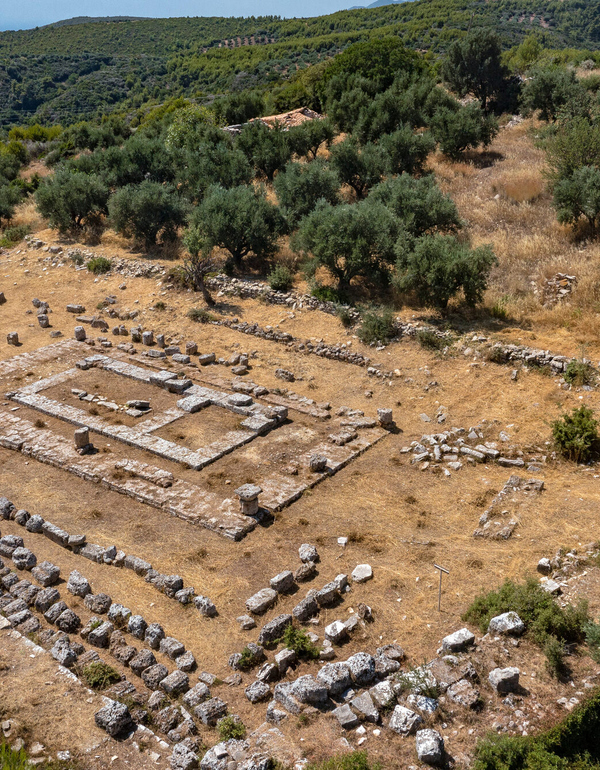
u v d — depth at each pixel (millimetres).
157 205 34812
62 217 38344
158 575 14211
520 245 29156
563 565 13734
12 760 9219
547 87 45250
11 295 33312
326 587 13492
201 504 16797
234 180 38250
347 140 37156
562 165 31734
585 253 27594
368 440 19625
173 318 29016
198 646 12461
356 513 16453
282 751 9781
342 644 12227
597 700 10266
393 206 30422
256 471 18312
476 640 11789
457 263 24375
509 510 15898
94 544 15406
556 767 9180
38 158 73250
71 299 32250
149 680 11406
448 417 20422
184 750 9859
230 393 22844
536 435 18922
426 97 44188
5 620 12828
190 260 30766
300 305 28344
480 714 10258
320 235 28422
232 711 10875
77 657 12031
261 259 32531
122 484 17781
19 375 24781
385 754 9656
